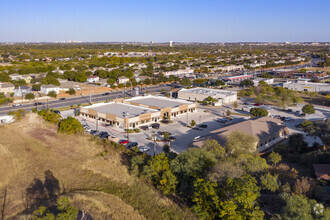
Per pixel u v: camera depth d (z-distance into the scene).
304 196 29.22
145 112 70.69
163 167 37.38
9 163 42.66
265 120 63.09
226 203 26.86
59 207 27.52
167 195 34.78
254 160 38.12
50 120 64.38
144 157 44.19
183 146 53.75
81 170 41.69
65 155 46.84
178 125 68.31
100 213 30.67
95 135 58.22
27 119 65.88
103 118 69.00
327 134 52.50
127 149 50.94
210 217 29.17
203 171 34.72
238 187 28.73
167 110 73.50
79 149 49.47
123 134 60.44
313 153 45.69
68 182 38.19
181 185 34.59
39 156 46.00
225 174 31.89
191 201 32.78
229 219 26.17
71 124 57.22
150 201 33.72
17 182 37.47
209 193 28.77
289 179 37.22
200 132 62.62
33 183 37.38
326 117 77.19
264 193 33.97
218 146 42.31
